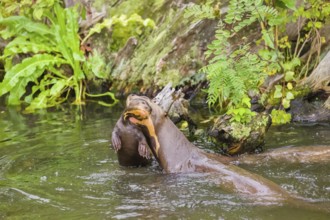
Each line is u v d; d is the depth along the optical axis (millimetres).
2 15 19422
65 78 17781
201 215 7816
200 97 15953
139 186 9125
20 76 16828
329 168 9703
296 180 9180
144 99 9922
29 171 10180
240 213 7844
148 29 18172
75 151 11375
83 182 9445
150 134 9867
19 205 8469
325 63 13953
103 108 15938
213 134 11211
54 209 8242
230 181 8984
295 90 13828
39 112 15812
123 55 18016
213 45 11914
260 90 14008
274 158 10367
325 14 14086
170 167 9805
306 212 7809
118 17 18750
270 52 13375
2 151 11602
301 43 15523
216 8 13812
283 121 12992
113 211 8062
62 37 17672
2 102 17422
